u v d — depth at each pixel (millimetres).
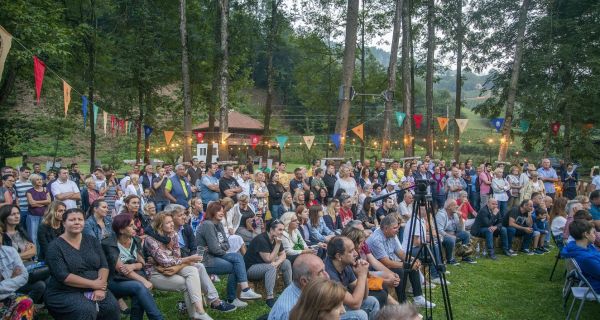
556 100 16625
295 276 3086
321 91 28047
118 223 4504
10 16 11555
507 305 5742
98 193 8742
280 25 20094
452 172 11023
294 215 6004
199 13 19422
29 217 7430
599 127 17734
